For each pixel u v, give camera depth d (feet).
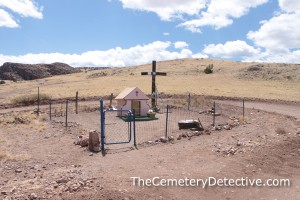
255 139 59.67
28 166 47.01
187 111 122.31
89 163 48.37
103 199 31.78
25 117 100.89
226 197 35.37
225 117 103.55
